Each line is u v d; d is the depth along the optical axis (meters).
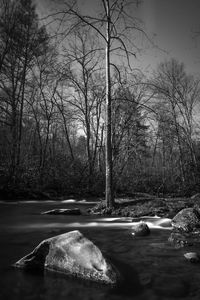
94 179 24.16
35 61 26.03
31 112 28.34
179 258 6.21
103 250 6.84
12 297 4.36
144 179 25.30
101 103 28.75
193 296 4.46
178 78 30.06
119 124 24.30
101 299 4.32
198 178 25.94
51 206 16.33
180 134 26.83
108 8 13.11
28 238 8.15
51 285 4.71
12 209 14.81
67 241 5.39
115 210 12.85
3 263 5.77
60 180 23.66
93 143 32.69
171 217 11.35
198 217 9.18
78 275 4.96
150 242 7.60
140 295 4.47
